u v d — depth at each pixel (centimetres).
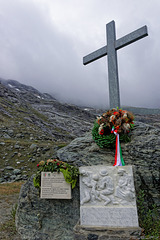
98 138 597
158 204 505
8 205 820
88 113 10088
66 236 495
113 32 876
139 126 635
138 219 452
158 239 416
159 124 718
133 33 803
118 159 545
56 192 508
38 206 543
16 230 561
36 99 9550
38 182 529
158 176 533
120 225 431
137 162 564
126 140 597
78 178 514
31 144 2308
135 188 465
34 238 514
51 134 4488
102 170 477
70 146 646
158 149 567
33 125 4472
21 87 15425
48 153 2114
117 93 805
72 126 6775
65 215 514
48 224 522
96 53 924
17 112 5019
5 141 2305
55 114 7656
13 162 1884
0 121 3462
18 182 1498
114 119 577
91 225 446
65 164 518
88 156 605
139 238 401
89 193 472
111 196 455
